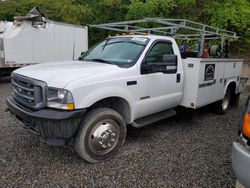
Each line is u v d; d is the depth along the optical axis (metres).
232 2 14.82
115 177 3.47
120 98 4.11
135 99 4.28
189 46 8.67
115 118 3.98
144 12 16.50
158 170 3.68
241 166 2.36
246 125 2.46
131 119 4.30
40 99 3.55
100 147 3.86
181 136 5.07
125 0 19.84
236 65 7.06
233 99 7.68
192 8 16.36
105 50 4.93
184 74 5.32
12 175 3.42
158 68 4.64
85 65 4.20
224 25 14.30
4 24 11.30
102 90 3.74
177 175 3.56
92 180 3.38
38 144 4.40
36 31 11.70
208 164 3.91
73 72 3.73
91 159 3.79
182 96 5.39
